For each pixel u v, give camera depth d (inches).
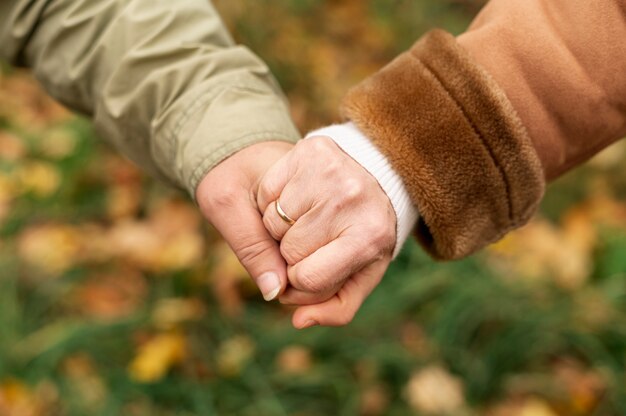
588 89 28.8
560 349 47.9
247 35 64.7
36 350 45.8
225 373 45.4
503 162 29.2
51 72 33.1
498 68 29.3
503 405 45.6
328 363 46.5
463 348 47.5
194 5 32.4
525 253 53.7
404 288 49.9
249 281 49.7
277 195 29.5
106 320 47.1
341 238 29.1
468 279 50.8
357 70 72.2
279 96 33.4
